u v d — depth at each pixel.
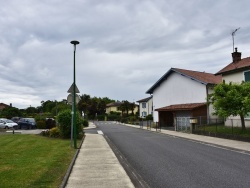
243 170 11.12
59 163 12.26
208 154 15.48
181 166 12.07
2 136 26.02
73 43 19.00
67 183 9.19
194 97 38.34
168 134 29.20
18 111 67.38
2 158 13.69
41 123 43.28
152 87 45.66
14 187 8.29
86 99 95.00
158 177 10.07
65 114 24.61
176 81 41.56
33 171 10.55
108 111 110.62
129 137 26.61
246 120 27.30
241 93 22.59
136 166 12.16
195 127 30.55
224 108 22.80
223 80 27.72
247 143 20.25
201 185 8.91
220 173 10.59
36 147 18.12
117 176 10.20
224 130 26.09
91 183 9.19
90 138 25.09
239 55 32.03
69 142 21.20
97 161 13.34
